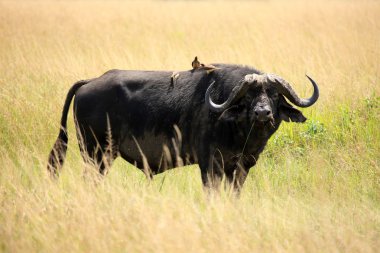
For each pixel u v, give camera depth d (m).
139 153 32.19
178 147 31.22
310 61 49.53
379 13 75.50
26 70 50.28
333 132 38.22
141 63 50.88
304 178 33.00
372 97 41.06
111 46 60.16
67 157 35.47
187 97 31.09
